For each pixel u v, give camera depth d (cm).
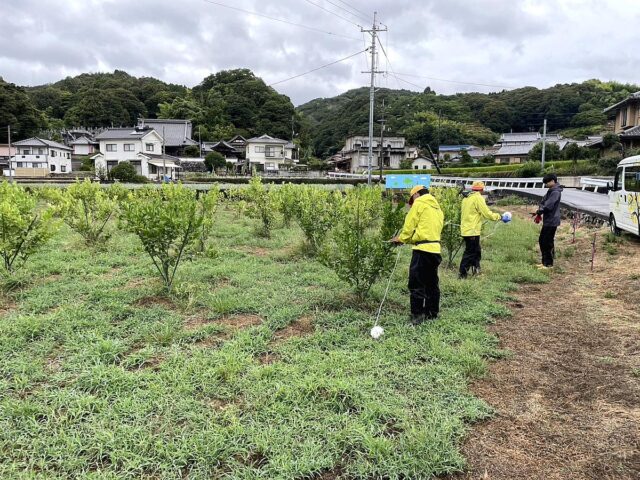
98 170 4197
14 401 327
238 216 1440
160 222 552
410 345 444
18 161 5059
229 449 283
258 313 536
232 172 5050
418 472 270
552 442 305
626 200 1046
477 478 271
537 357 438
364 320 512
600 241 1059
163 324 484
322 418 320
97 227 1025
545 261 823
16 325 461
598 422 328
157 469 267
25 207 657
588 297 642
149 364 401
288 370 380
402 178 2162
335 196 1180
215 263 780
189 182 3594
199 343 447
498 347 461
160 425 308
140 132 5294
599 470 278
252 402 336
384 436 303
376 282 658
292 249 889
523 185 2886
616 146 3344
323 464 272
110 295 575
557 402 356
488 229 1238
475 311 554
